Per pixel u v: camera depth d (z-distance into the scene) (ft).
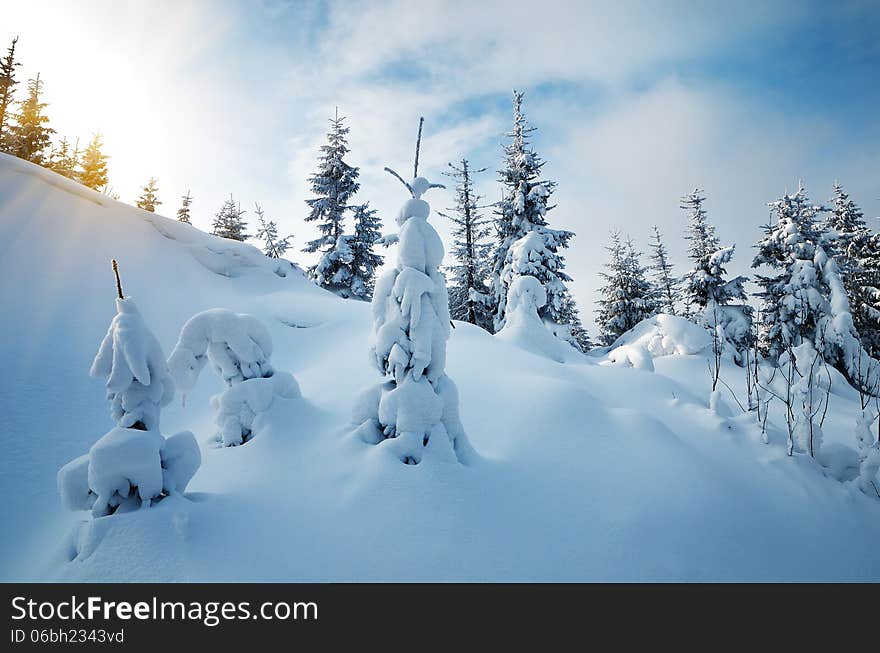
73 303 35.81
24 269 37.22
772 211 85.56
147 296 41.91
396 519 14.47
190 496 14.69
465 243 94.63
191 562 12.12
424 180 20.51
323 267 86.63
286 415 20.52
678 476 19.70
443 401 19.20
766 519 19.31
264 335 21.66
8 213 43.75
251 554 12.71
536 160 82.79
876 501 22.26
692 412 31.71
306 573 12.36
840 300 70.18
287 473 16.79
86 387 27.66
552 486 18.54
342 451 17.74
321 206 89.71
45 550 15.48
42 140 106.32
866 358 65.41
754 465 24.85
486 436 23.45
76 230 47.09
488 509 15.93
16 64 103.50
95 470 12.95
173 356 18.84
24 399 24.84
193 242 60.03
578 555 14.78
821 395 27.09
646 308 111.86
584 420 23.66
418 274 19.11
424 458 17.12
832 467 24.94
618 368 41.98
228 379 20.97
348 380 30.30
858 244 101.55
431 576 12.80
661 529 16.48
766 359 73.51
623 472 19.71
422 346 18.65
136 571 11.70
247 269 61.82
